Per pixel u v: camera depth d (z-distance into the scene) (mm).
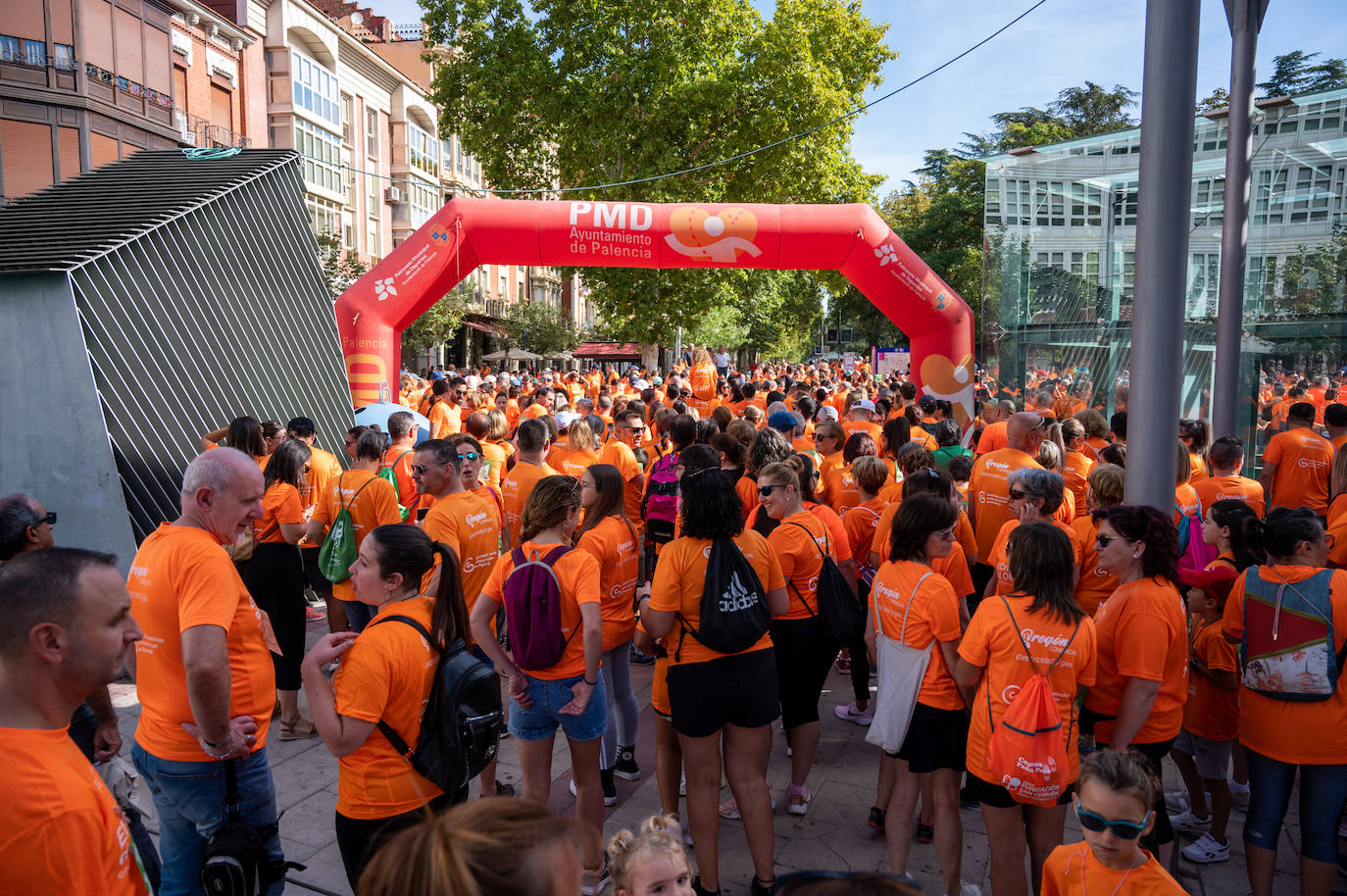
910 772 3318
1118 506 3012
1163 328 3721
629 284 23672
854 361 32906
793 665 4012
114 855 1644
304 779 4395
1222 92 24656
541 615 3195
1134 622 2893
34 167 18781
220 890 2463
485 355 42656
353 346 10961
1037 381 11742
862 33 25000
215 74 24781
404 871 1075
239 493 2656
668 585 3199
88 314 5824
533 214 11102
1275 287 9609
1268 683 3074
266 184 8398
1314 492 6348
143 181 7871
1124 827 2133
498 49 23016
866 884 1136
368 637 2412
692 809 3279
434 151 39500
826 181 23562
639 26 22688
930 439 7266
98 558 1768
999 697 2832
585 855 3328
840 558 4219
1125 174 11000
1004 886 2852
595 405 11359
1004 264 11688
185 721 2584
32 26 18547
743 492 5355
